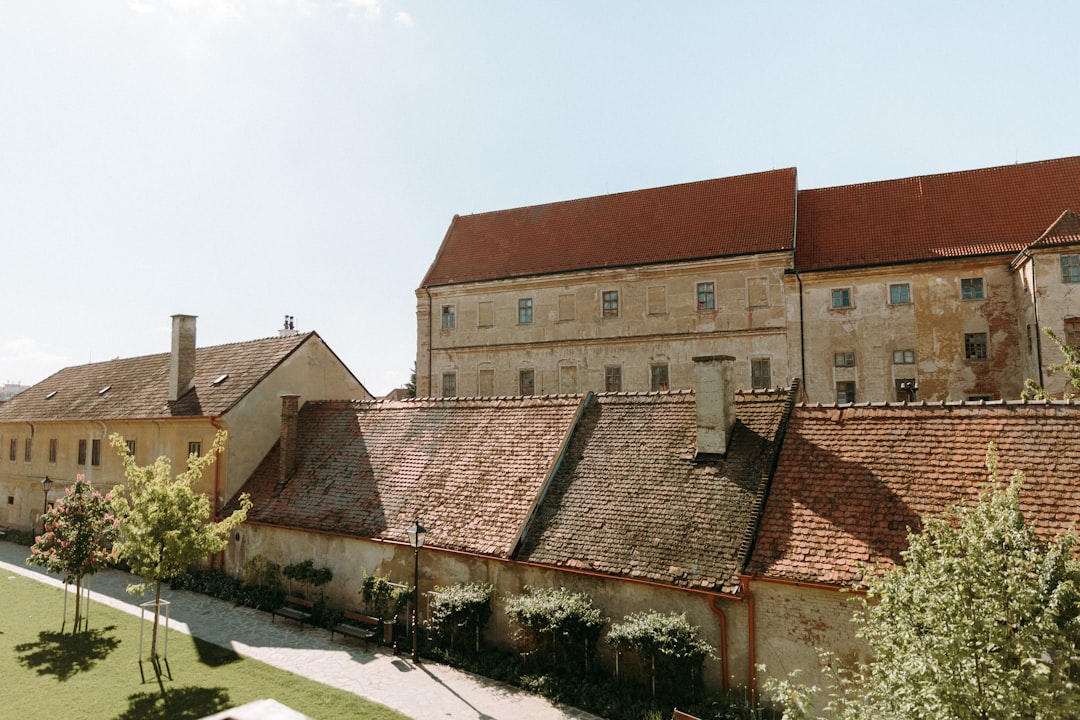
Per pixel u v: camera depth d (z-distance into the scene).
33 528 32.28
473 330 38.38
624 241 36.09
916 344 29.75
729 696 12.03
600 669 13.42
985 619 6.62
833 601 11.34
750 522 13.09
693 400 17.23
